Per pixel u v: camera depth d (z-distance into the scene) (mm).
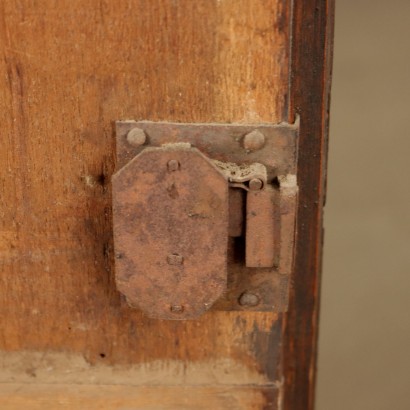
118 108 698
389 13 1860
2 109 702
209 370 762
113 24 686
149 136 696
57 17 686
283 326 757
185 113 697
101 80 694
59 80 696
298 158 720
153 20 685
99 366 764
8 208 724
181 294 701
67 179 715
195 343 756
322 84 700
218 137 696
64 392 769
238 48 688
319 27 691
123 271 698
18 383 769
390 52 1880
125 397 768
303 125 710
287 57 690
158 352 759
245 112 697
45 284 742
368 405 1785
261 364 760
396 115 1912
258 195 688
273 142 697
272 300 721
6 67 695
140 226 690
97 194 717
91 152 708
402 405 1774
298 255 746
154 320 750
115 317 750
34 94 699
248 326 751
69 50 691
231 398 766
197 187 684
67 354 762
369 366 1822
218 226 689
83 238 729
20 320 753
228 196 687
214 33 687
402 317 1858
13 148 710
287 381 780
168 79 692
